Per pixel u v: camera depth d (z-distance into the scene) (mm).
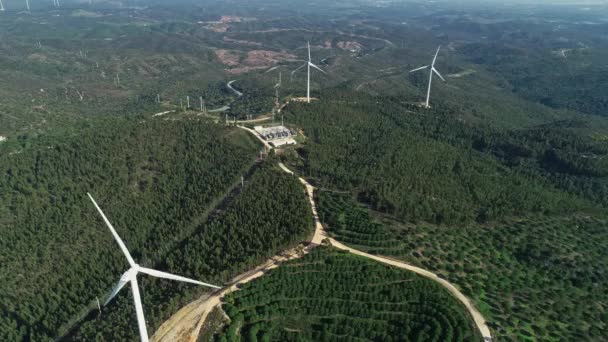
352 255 158625
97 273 165875
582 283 162125
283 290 140125
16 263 165000
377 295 140750
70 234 178750
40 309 151000
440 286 147750
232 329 124562
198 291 140625
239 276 148250
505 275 162625
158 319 128625
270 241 160125
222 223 178875
